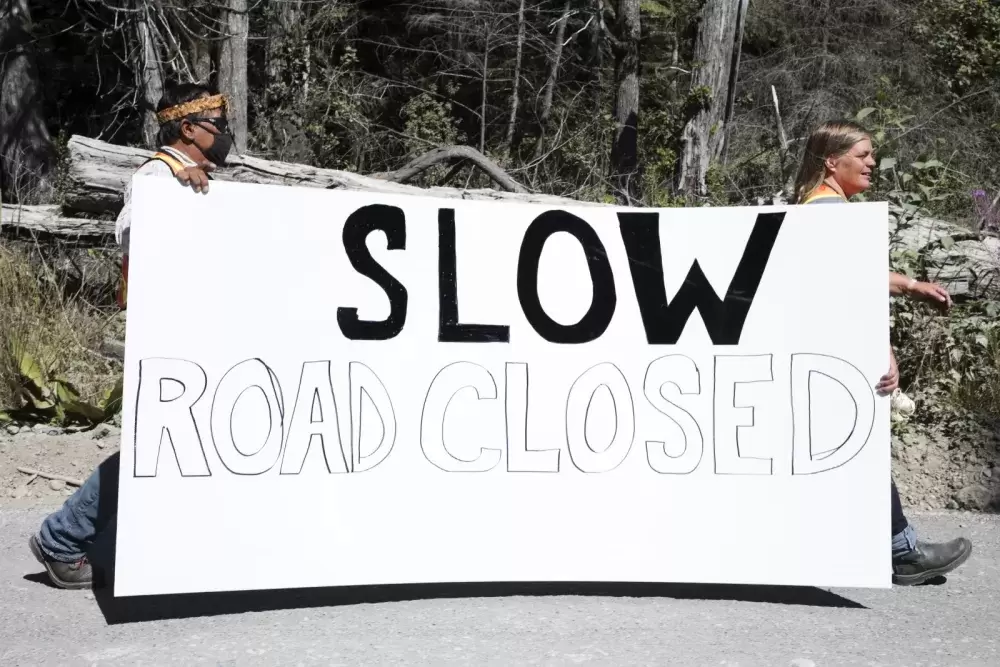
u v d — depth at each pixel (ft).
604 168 44.60
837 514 12.11
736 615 11.89
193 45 40.42
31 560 13.76
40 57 57.21
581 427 12.39
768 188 35.94
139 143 41.11
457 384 12.25
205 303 11.59
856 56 58.65
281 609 12.06
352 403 11.98
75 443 18.58
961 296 22.74
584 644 10.84
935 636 11.21
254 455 11.66
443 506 12.13
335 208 12.00
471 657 10.43
